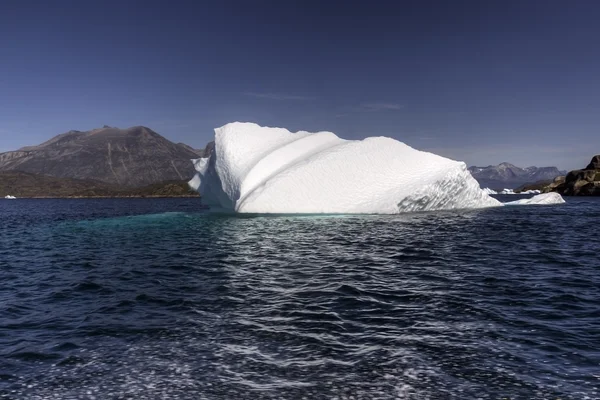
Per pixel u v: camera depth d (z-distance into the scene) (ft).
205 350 18.88
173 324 23.06
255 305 26.96
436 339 20.16
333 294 29.71
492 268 39.81
